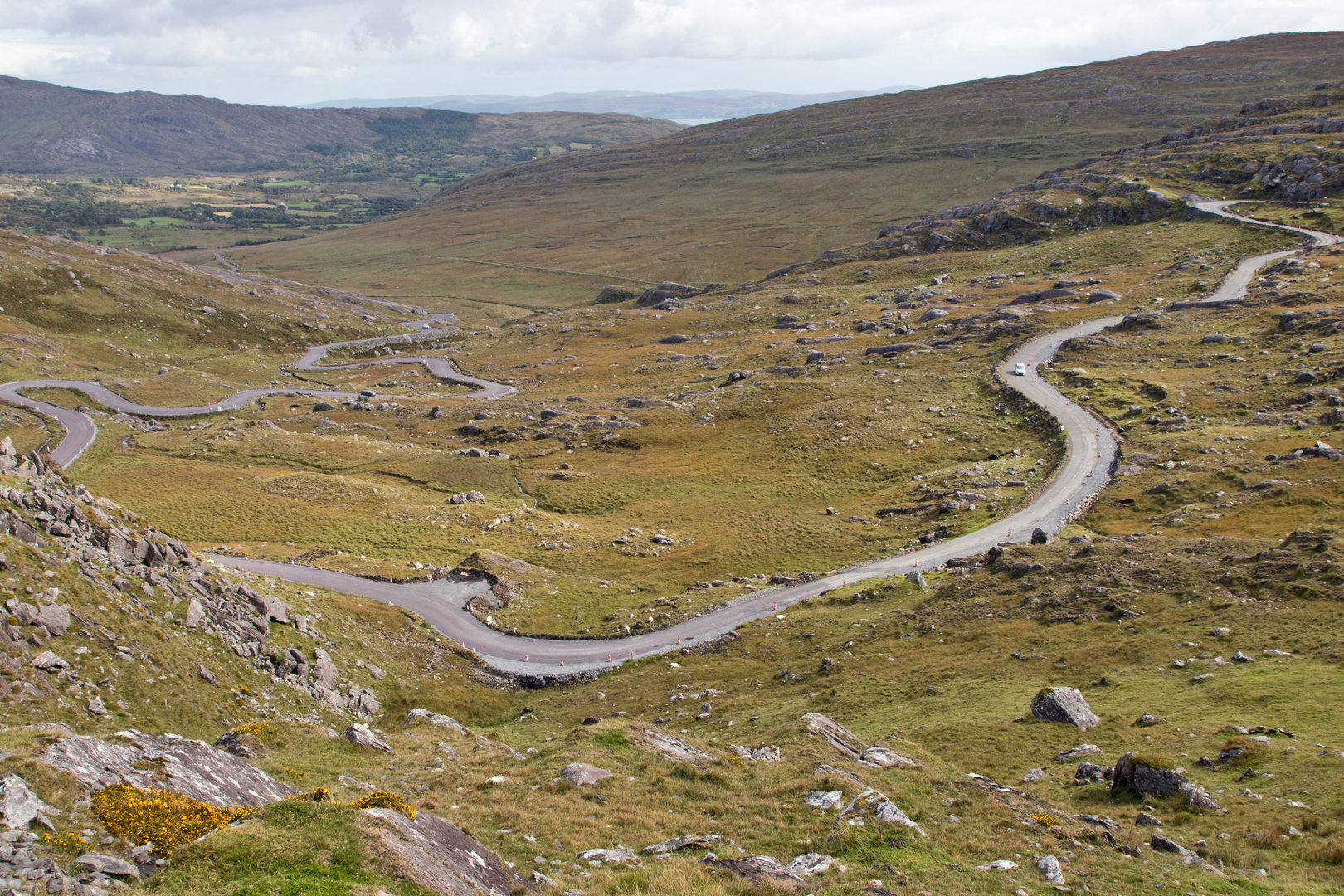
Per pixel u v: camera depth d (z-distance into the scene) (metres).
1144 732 38.47
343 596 81.62
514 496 139.25
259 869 18.05
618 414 174.88
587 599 90.12
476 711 66.19
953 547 89.25
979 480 109.38
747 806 29.09
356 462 158.75
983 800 30.70
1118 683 46.31
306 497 133.38
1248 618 50.84
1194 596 56.78
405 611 82.38
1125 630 54.62
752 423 159.12
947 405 145.00
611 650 76.31
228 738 34.91
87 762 21.41
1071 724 40.84
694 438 157.12
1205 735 36.34
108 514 52.56
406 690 64.69
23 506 45.75
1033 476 107.06
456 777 32.38
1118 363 146.62
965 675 53.19
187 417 194.50
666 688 65.62
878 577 84.38
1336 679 39.50
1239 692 40.62
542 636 80.50
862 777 32.16
